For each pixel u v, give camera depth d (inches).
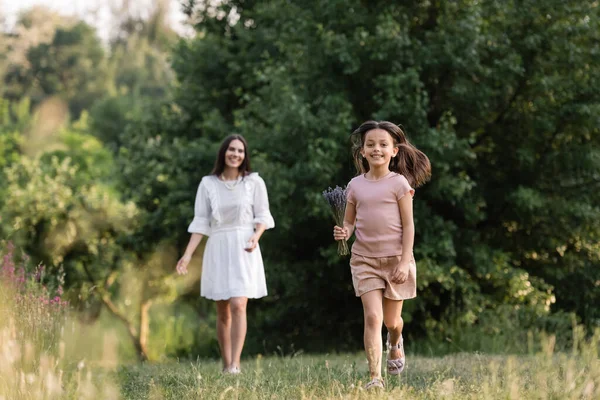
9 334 169.6
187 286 704.4
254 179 264.7
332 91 493.4
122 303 733.9
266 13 576.1
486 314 466.0
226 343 263.4
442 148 457.4
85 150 1246.9
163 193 676.1
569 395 161.8
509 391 158.9
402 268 186.7
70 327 226.8
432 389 176.4
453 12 493.0
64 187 734.5
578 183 514.3
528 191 487.2
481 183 520.7
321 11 494.0
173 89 705.6
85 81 2177.7
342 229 195.5
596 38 498.0
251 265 260.1
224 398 177.9
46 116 1510.8
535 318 458.3
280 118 467.8
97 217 701.9
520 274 478.0
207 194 263.3
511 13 486.3
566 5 483.8
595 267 532.1
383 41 466.9
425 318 503.8
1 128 1298.0
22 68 2116.1
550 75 499.8
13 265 242.4
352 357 339.6
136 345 711.1
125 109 1660.9
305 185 474.3
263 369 247.4
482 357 268.7
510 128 515.2
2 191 780.0
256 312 600.1
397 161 204.2
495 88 497.7
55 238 687.7
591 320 483.8
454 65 463.8
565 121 496.1
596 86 487.8
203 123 636.1
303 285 527.5
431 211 506.0
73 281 679.7
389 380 199.6
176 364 257.1
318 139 457.7
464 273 478.9
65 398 158.1
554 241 522.0
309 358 333.4
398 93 458.3
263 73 569.3
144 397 187.2
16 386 148.6
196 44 669.3
